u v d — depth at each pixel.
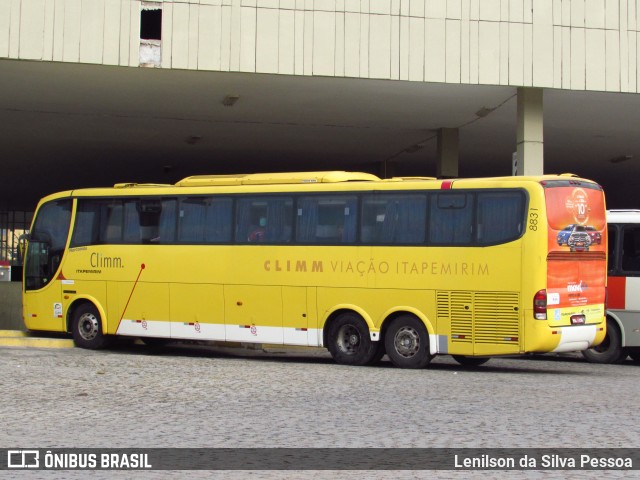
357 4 21.27
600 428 10.41
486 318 16.50
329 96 24.00
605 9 22.25
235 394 13.16
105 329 20.23
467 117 26.83
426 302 17.05
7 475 7.98
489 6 21.81
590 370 18.14
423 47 21.53
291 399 12.70
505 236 16.42
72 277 20.75
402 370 16.88
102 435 9.86
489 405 12.21
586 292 16.98
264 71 20.91
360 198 17.80
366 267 17.59
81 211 20.86
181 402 12.33
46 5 20.11
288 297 18.25
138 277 19.88
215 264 19.02
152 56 20.53
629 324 19.77
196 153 35.81
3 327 25.34
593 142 31.98
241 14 20.83
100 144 33.62
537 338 16.03
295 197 18.38
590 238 17.09
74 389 13.48
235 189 19.00
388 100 24.38
